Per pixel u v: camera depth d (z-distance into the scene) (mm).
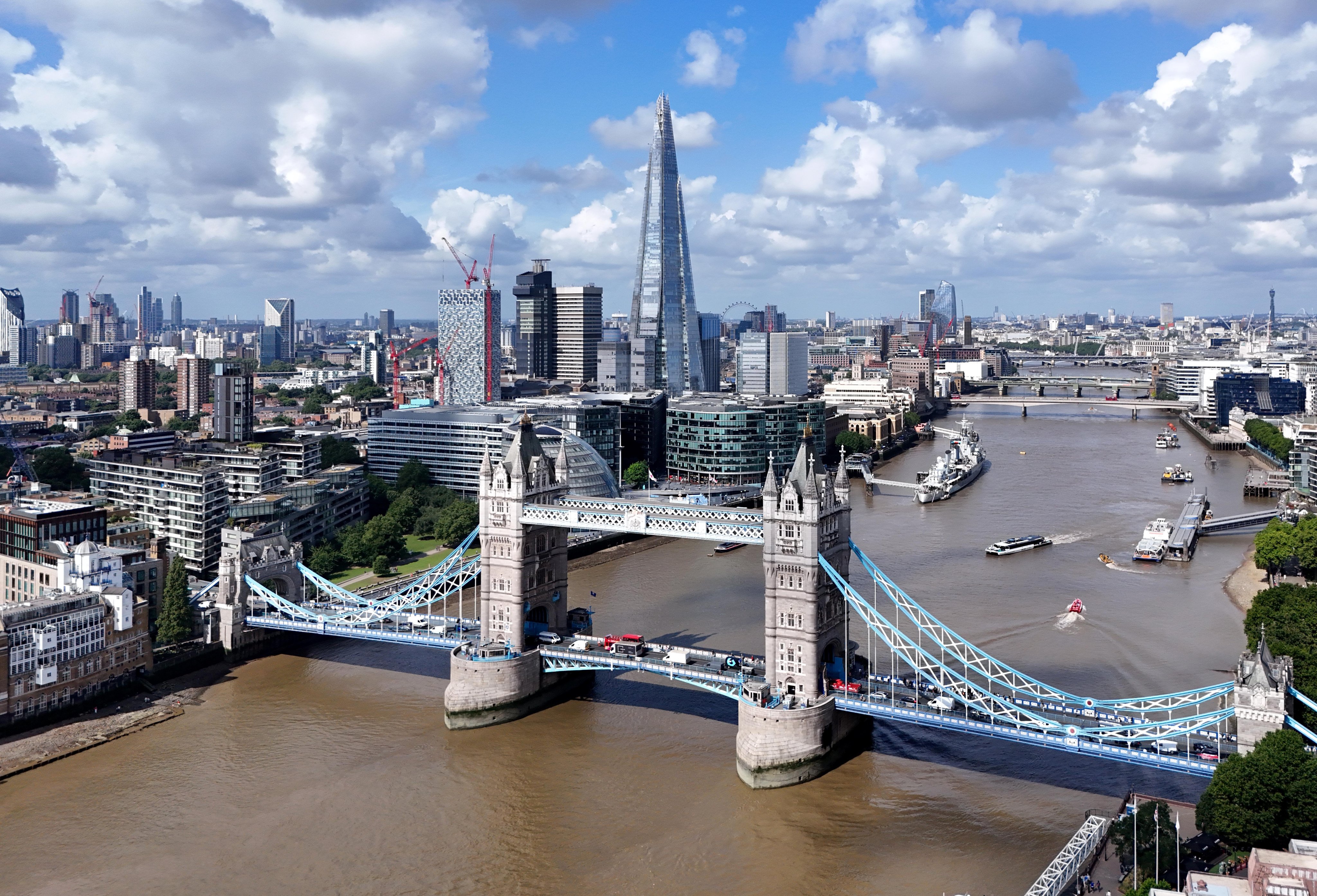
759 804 193875
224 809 194375
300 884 169500
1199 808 166000
